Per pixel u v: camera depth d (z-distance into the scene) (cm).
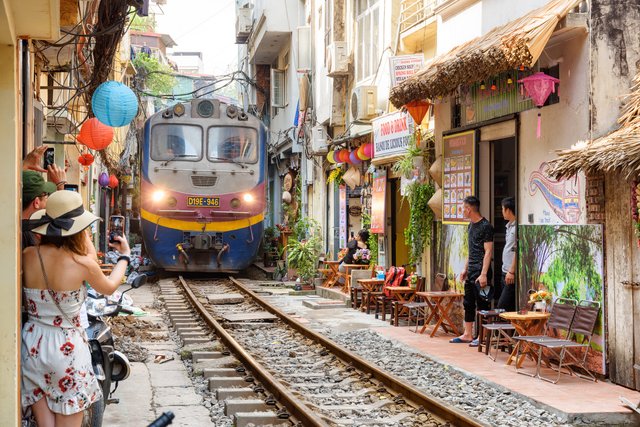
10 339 471
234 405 806
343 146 2186
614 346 892
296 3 3003
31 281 493
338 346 1123
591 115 936
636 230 844
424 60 1662
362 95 1808
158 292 2108
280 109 3347
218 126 2334
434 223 1435
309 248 2170
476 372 962
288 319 1462
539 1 1061
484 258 1152
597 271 918
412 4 1662
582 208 955
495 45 977
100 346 634
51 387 491
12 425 470
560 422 753
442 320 1277
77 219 501
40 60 1270
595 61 940
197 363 1065
